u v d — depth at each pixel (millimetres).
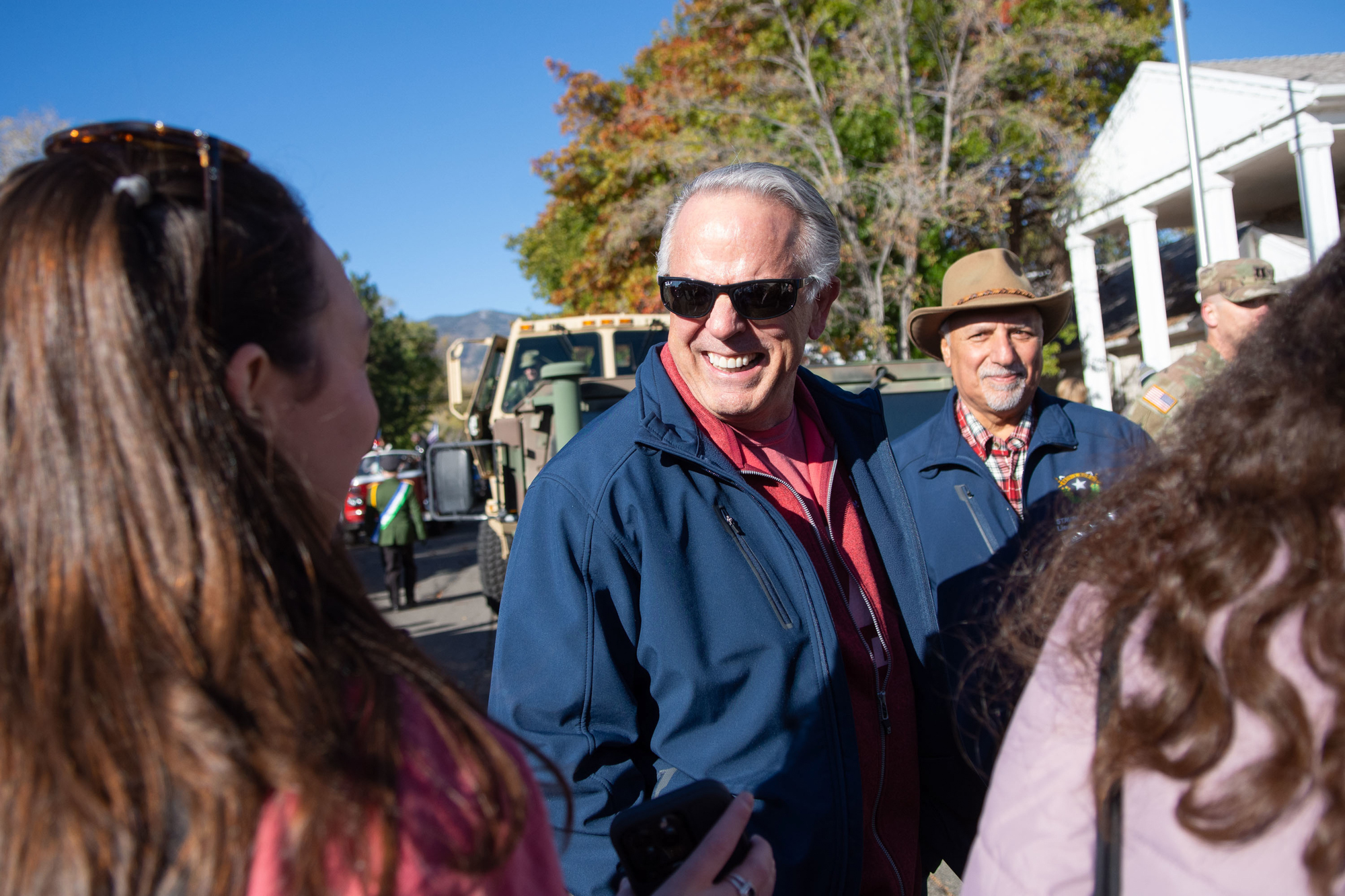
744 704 1520
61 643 569
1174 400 3225
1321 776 571
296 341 720
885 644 1743
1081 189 13047
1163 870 638
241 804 554
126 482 585
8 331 604
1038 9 12641
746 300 1665
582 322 7270
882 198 11711
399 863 578
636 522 1553
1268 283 3080
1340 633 581
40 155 694
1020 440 2598
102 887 544
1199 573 658
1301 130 9977
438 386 41875
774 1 12828
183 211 648
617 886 1432
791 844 1455
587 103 17531
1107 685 714
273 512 645
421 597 9742
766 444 1860
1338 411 652
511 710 1526
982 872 800
